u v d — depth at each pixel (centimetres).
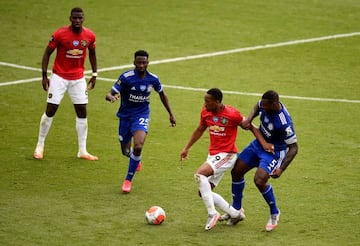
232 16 8650
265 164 3619
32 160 4697
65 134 5275
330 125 5553
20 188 4206
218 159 3694
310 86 6544
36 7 8644
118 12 8625
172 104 6019
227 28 8225
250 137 5306
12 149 4891
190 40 7812
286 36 8031
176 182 4384
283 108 3631
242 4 9138
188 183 4375
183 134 5328
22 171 4494
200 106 5994
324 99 6200
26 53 7219
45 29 7950
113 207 3956
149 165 4675
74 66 4716
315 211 3944
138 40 7738
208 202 3612
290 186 4325
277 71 6950
